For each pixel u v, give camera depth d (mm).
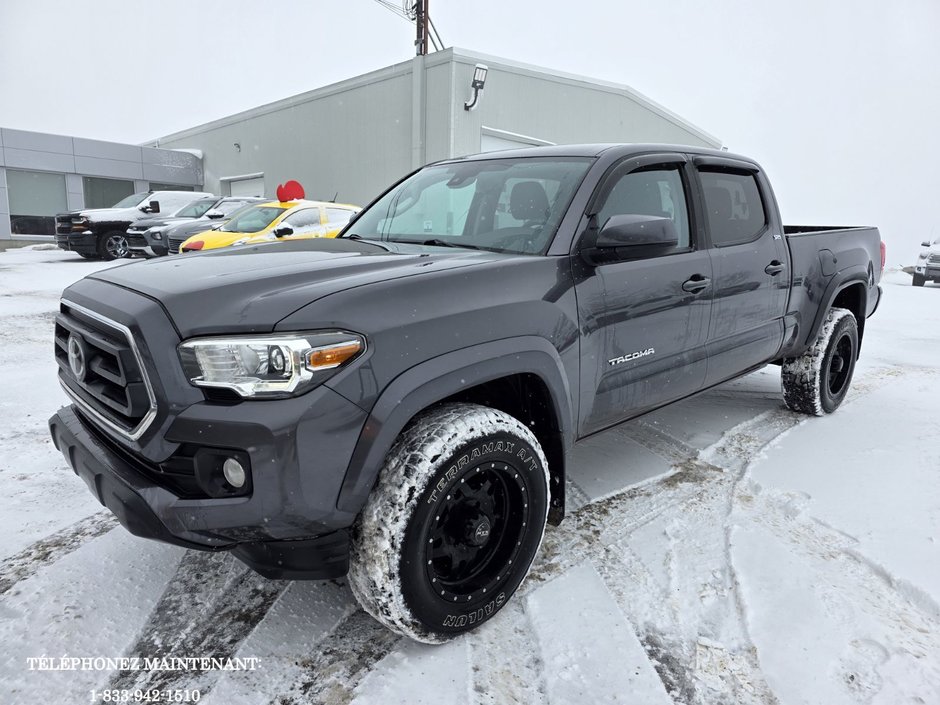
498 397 2451
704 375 3287
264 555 1883
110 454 2029
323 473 1781
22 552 2615
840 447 3842
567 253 2508
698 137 21469
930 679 1961
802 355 4277
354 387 1809
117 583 2418
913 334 8164
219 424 1733
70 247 15320
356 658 2053
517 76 15508
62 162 21469
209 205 15164
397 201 3400
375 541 1884
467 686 1933
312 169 19297
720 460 3658
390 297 1948
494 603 2180
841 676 1981
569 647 2098
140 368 1821
